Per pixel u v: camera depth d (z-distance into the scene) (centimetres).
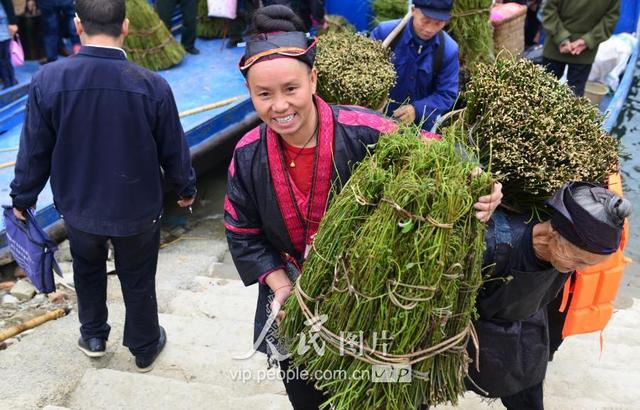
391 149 167
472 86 200
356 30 689
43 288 292
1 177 476
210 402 282
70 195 266
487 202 160
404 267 154
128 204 267
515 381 202
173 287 434
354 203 166
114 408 280
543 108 189
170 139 269
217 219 585
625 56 746
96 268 297
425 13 339
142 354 309
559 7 619
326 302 174
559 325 233
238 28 717
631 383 301
